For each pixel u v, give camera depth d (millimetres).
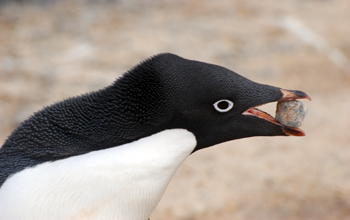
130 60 16500
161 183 5164
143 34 18641
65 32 18453
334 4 22875
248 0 22688
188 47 17797
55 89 14672
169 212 9969
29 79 15266
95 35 18297
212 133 5418
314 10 22016
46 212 4664
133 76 5121
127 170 4887
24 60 16344
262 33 19453
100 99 5156
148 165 4984
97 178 4793
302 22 20578
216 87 5195
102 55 16812
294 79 16141
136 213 5090
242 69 16609
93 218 4824
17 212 4602
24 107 13781
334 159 11641
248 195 10469
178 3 21859
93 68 15930
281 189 10609
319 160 11656
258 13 21359
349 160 11523
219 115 5348
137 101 5027
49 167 4789
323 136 12734
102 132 4980
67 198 4719
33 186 4676
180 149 5246
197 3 21953
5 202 4629
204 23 20031
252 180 11016
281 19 20766
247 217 9742
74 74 15508
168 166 5156
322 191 10461
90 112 5102
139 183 4965
